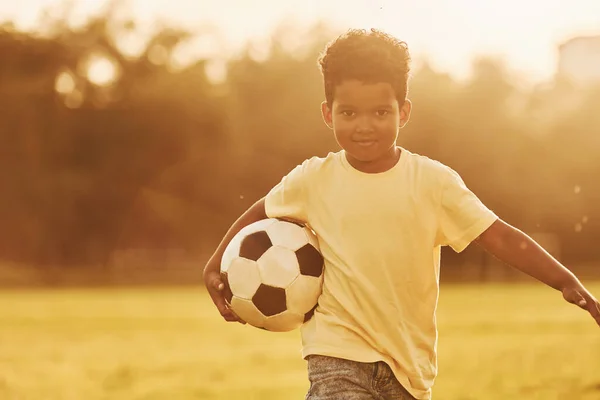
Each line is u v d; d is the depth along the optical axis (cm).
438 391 913
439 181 420
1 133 5966
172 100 6053
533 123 5716
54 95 6028
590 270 5247
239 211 6153
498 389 922
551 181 5703
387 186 421
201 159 6134
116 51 6156
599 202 5688
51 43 6019
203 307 2767
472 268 5541
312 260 440
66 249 6072
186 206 6181
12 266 5809
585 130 5653
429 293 424
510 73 5800
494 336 1661
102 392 951
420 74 5762
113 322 2180
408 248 417
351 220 422
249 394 920
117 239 6138
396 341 416
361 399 408
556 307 2625
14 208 5994
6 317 2375
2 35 5956
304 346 432
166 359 1324
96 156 6103
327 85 418
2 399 904
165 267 5800
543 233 5784
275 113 6097
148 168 6131
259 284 442
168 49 6241
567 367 1125
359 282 416
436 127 5703
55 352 1462
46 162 6056
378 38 411
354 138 409
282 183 451
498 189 5722
